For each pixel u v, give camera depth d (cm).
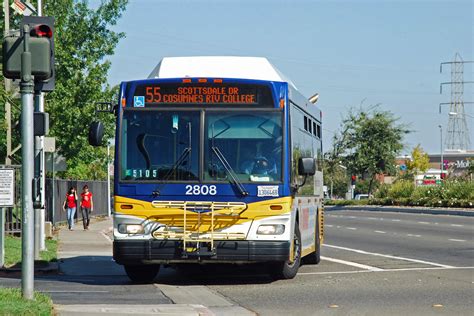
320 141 3134
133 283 2398
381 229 5278
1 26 4725
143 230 2217
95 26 6112
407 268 2714
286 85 2275
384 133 11456
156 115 2258
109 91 5991
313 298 1998
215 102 2258
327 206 10694
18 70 1652
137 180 2230
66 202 5409
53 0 6012
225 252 2200
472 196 8088
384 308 1816
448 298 1975
